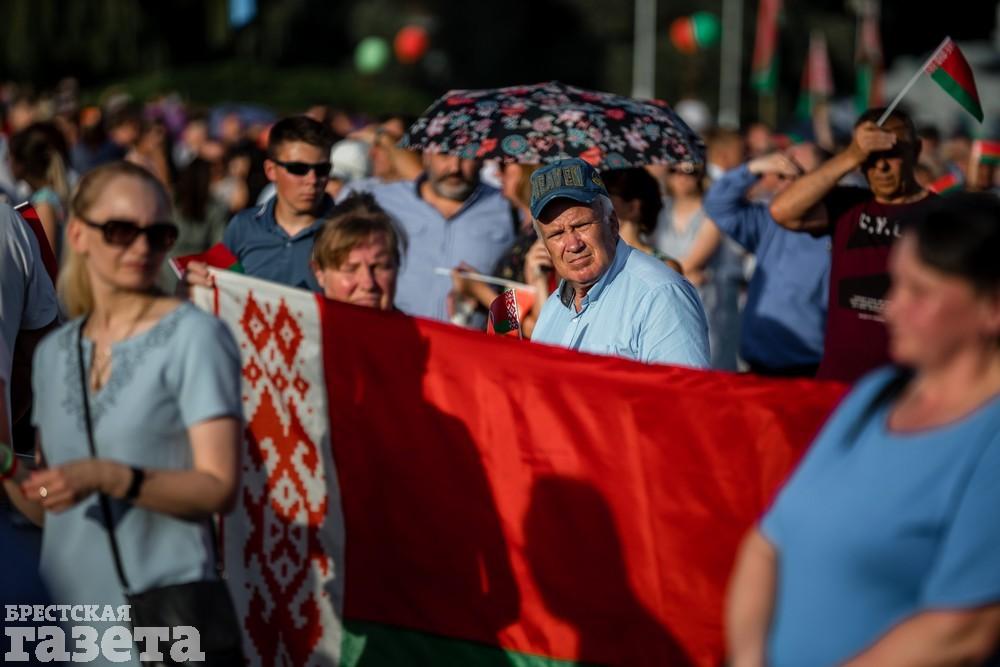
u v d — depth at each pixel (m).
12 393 12.87
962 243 7.12
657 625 11.09
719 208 19.95
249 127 52.59
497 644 11.35
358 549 11.53
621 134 16.30
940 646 7.09
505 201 19.52
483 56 139.12
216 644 9.09
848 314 16.17
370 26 136.75
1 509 11.02
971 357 7.30
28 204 13.46
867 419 7.67
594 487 11.19
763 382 11.13
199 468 8.84
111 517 9.07
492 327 14.88
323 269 13.05
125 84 101.69
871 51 60.22
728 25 118.56
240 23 74.00
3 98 58.69
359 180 21.73
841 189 16.59
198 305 11.34
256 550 11.41
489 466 11.36
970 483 7.14
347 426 11.53
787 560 7.66
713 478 11.04
